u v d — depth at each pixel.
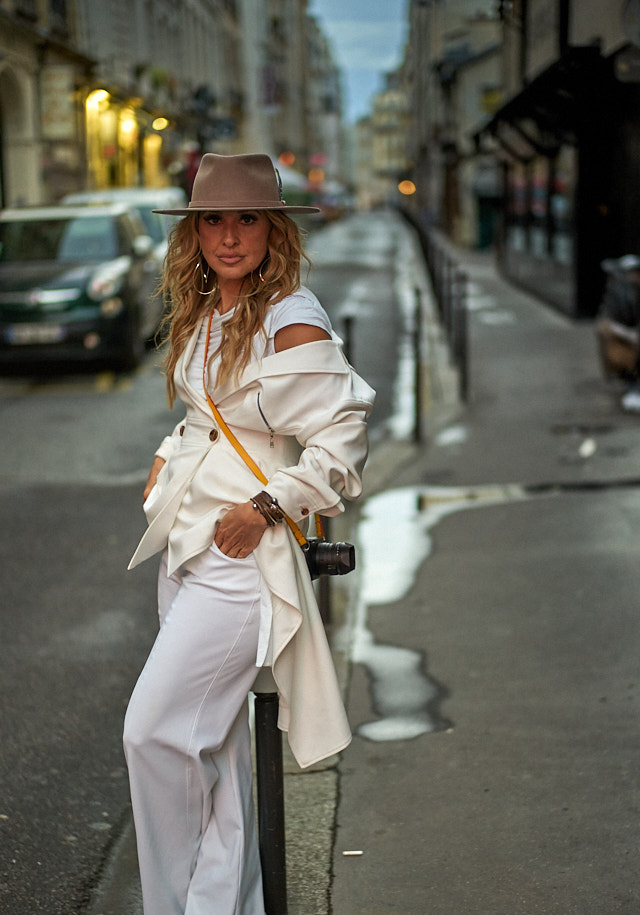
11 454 8.91
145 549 2.44
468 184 40.50
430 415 10.09
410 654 4.53
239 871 2.39
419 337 8.81
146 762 2.30
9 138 24.36
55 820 3.34
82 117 26.38
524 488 7.26
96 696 4.26
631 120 14.30
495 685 4.17
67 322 12.15
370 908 2.77
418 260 32.28
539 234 19.91
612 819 3.15
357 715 3.96
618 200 15.51
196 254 2.46
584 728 3.76
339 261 32.84
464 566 5.67
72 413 10.62
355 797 3.36
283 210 2.32
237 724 2.48
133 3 32.69
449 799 3.32
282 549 2.31
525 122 17.50
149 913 2.37
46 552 6.24
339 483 2.31
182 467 2.39
